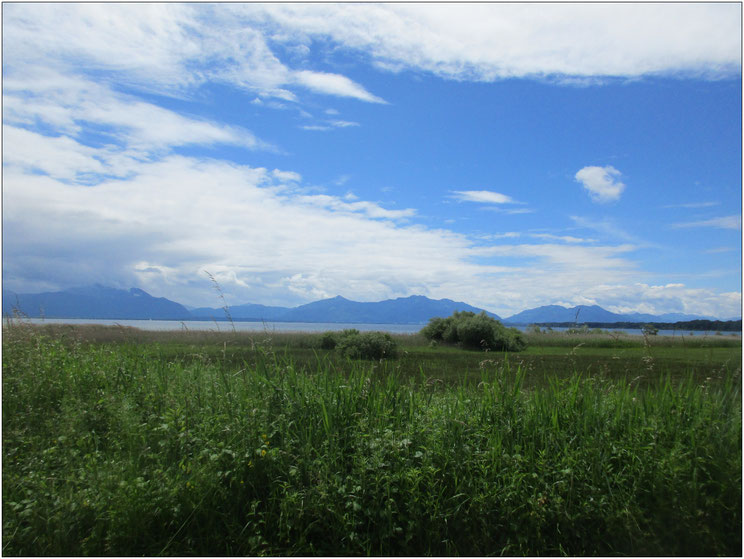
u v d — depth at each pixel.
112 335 14.86
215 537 3.34
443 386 6.47
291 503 3.39
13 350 6.89
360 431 3.98
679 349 13.32
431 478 3.58
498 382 5.05
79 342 8.45
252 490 3.62
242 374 5.85
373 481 3.51
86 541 3.24
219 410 4.57
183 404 4.73
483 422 4.36
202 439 3.93
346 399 4.45
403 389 4.96
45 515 3.32
